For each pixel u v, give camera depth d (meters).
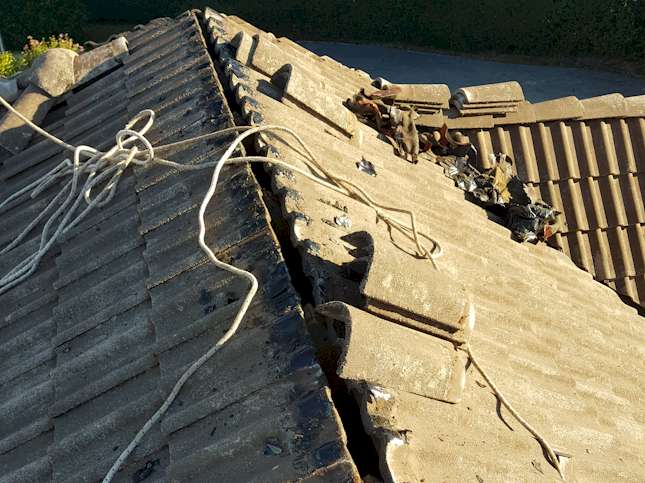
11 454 3.27
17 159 5.75
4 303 4.24
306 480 2.38
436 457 2.70
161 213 4.02
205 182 4.03
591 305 6.04
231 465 2.55
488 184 6.45
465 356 3.51
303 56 7.19
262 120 4.41
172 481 2.60
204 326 3.17
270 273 3.22
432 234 4.92
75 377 3.41
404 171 5.80
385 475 2.45
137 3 22.64
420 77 19.98
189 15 6.68
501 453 3.09
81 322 3.68
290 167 3.70
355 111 6.20
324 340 3.05
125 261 3.96
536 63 20.44
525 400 3.72
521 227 6.21
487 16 20.53
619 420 4.39
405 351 2.80
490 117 7.06
